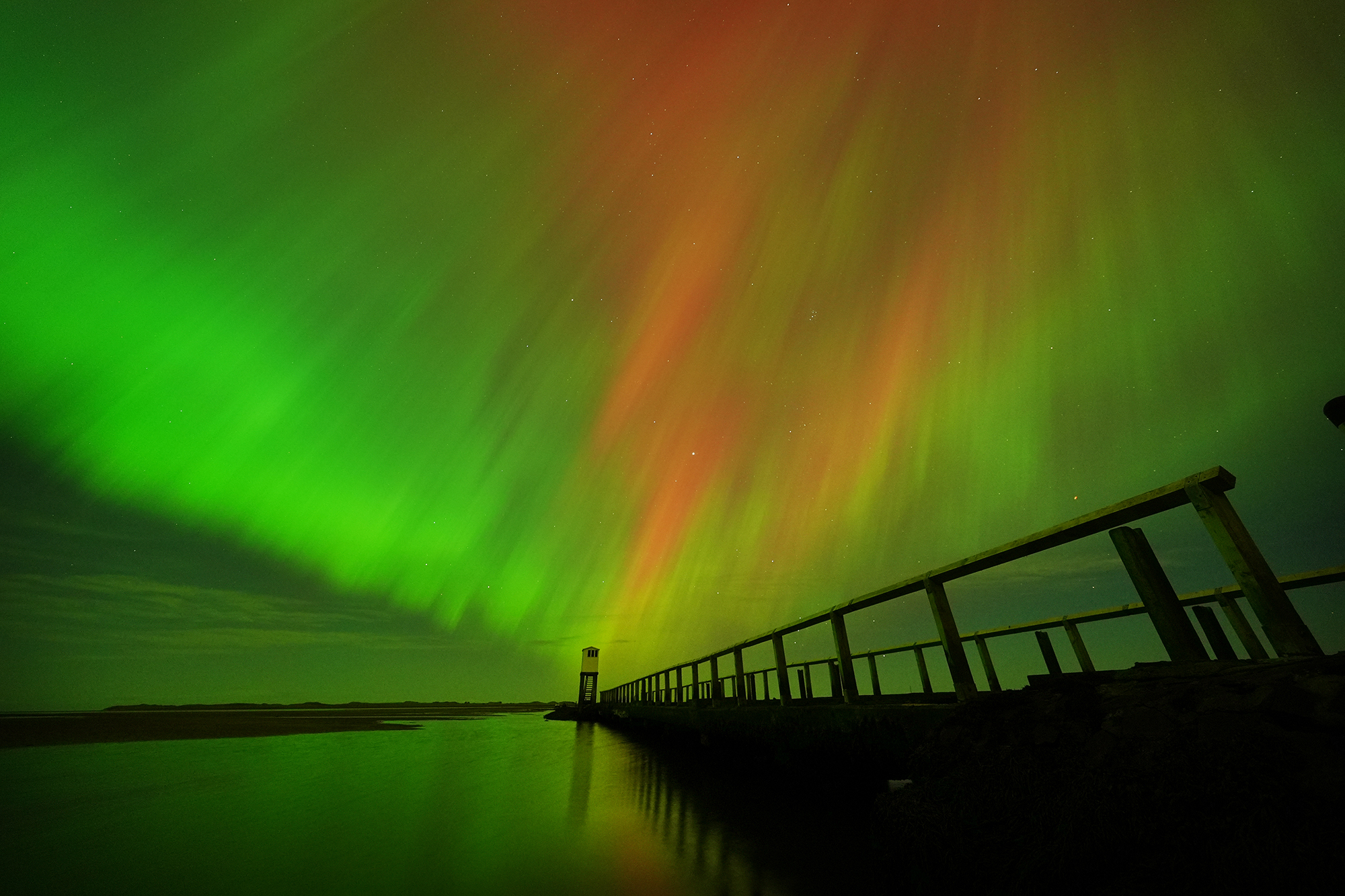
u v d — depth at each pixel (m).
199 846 5.41
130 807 7.62
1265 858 1.43
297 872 4.51
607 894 3.84
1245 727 1.78
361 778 10.20
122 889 4.23
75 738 21.25
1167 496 2.43
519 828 5.91
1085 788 1.97
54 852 5.29
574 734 23.28
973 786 2.46
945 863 2.28
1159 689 2.35
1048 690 2.90
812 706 5.81
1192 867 1.57
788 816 5.86
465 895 3.91
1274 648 2.06
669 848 4.88
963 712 3.14
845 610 5.12
